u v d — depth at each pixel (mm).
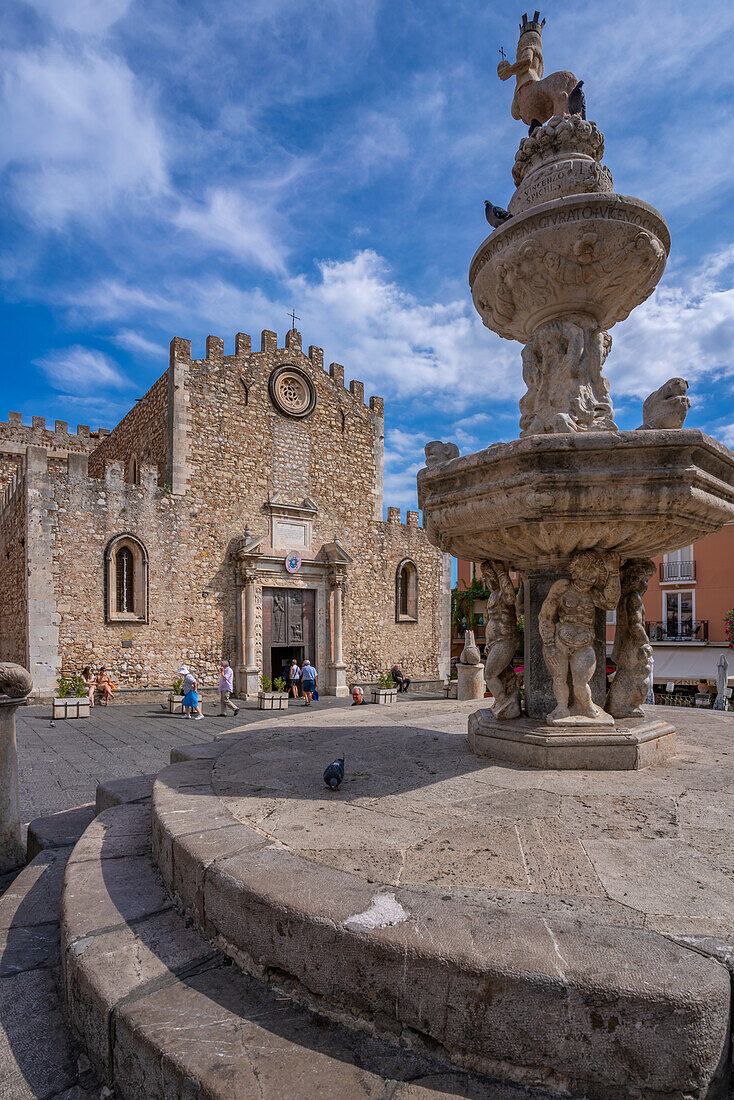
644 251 3910
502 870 2213
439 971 1645
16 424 28938
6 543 19891
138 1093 1751
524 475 3186
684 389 3258
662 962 1569
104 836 3277
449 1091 1525
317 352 23172
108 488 17656
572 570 3729
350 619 23500
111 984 1983
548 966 1564
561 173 4156
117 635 17516
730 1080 1535
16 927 2902
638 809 2914
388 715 6246
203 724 13719
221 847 2426
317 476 22719
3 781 4324
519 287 4270
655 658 23062
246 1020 1800
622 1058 1480
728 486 3350
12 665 4336
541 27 5277
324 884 2068
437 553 26734
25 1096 1877
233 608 20094
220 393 20297
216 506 19922
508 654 4207
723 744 4523
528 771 3668
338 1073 1582
